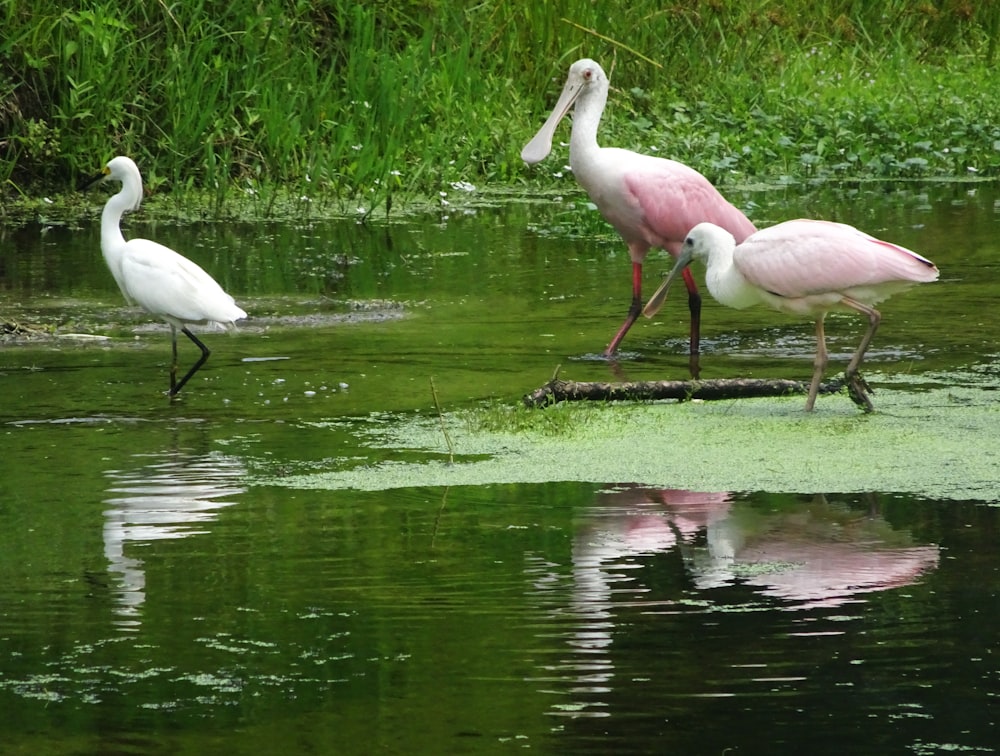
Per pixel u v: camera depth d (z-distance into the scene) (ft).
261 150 82.58
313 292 59.41
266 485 35.27
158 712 23.49
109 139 80.53
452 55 90.17
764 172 88.02
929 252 64.80
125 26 78.89
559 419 40.11
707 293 59.47
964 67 108.99
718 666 24.89
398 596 28.04
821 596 27.84
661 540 31.09
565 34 92.17
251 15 84.02
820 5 110.11
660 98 93.97
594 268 64.08
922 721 22.99
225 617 27.20
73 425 40.88
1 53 78.59
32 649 25.86
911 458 36.68
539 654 25.39
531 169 86.38
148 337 52.16
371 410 42.47
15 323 52.54
